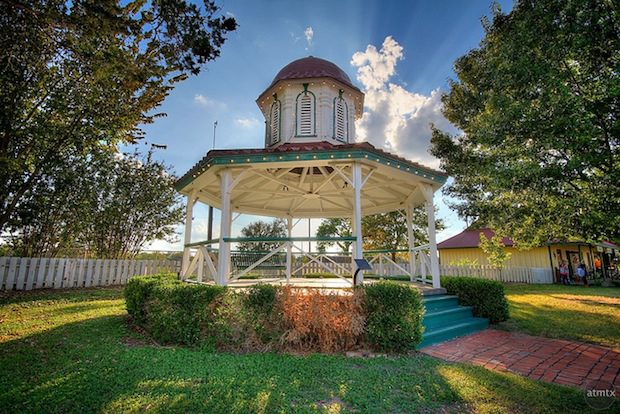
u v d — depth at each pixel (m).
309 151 6.37
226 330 4.78
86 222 12.92
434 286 7.75
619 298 11.56
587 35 5.78
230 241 6.28
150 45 4.91
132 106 7.08
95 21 4.12
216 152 6.45
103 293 10.20
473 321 6.86
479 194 13.72
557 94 5.88
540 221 7.93
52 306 7.98
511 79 6.80
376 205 11.35
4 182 8.40
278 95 9.52
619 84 5.12
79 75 6.56
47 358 4.25
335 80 9.13
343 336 4.94
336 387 3.47
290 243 7.49
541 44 6.39
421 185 8.00
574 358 4.86
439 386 3.54
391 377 3.80
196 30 4.65
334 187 10.07
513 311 8.80
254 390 3.31
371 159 6.47
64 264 11.07
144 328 5.88
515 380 3.81
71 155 10.25
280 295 5.02
